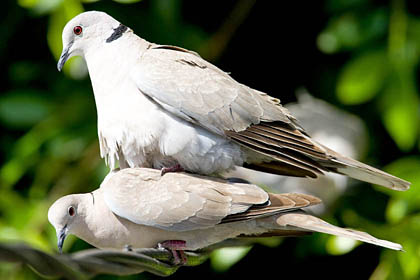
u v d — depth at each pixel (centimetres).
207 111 776
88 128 1112
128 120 778
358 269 1191
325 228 733
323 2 1229
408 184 773
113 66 810
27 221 1024
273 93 1254
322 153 773
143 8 1134
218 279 1190
